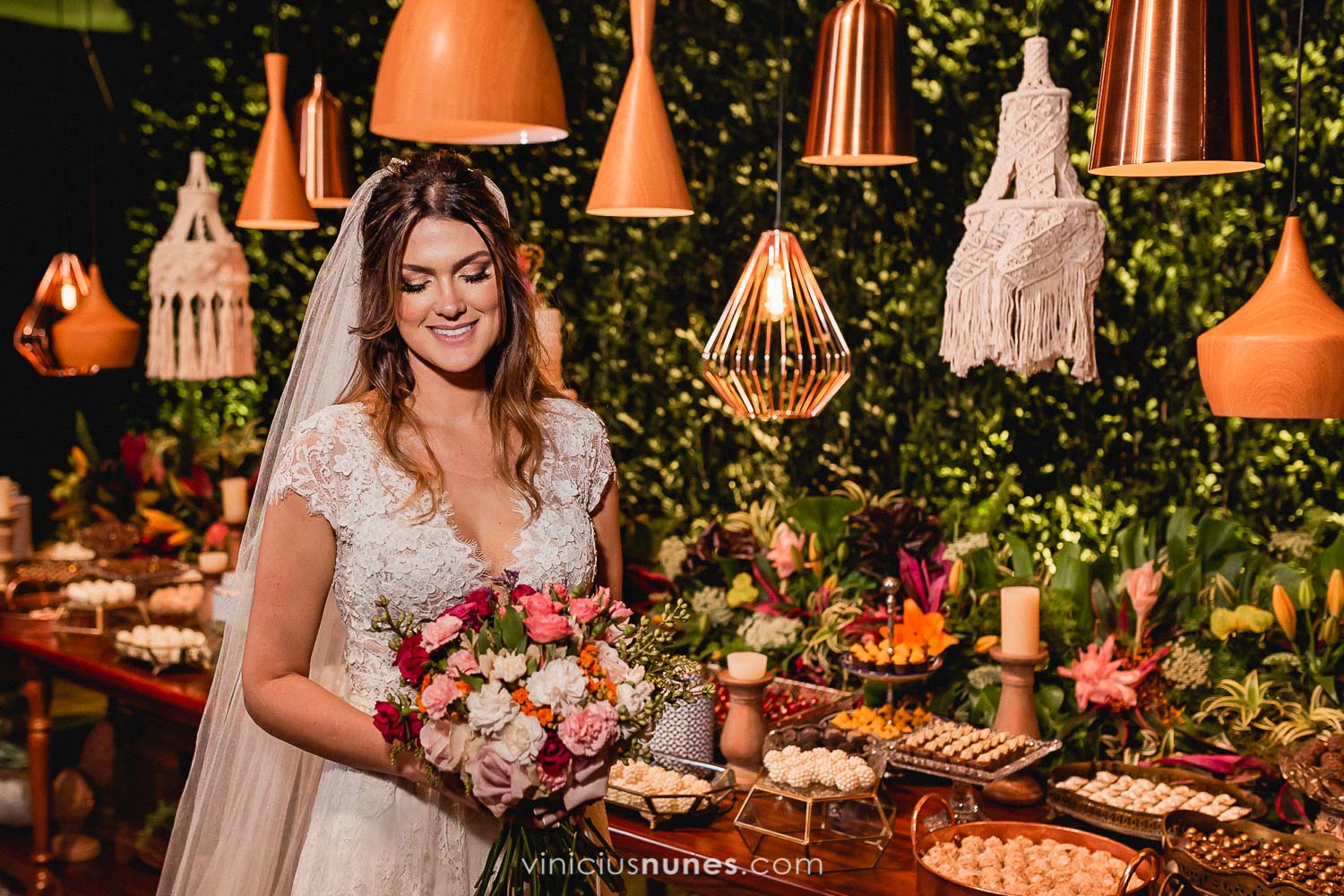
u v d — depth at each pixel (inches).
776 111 138.2
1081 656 101.7
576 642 60.3
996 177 85.0
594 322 154.8
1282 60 106.8
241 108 187.3
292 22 181.5
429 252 65.5
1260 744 97.0
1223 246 110.6
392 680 66.5
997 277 82.8
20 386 202.7
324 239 185.0
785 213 137.2
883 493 132.0
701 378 146.3
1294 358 63.1
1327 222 105.8
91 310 145.9
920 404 128.8
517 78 70.7
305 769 76.1
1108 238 116.2
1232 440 111.0
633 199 84.9
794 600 120.9
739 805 95.3
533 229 159.2
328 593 69.4
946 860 77.8
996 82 121.8
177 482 172.7
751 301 93.9
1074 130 117.6
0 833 153.9
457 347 66.9
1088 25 116.3
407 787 67.4
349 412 69.1
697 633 120.2
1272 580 101.2
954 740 98.5
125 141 195.5
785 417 94.7
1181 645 102.0
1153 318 114.6
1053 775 95.7
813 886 81.8
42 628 144.8
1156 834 85.4
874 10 88.3
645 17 85.4
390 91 71.2
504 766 57.3
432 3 70.8
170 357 140.6
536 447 71.5
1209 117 58.3
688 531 148.0
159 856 141.6
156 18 191.3
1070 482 120.1
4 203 200.2
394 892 66.2
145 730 147.2
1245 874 72.1
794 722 106.2
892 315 130.0
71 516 177.3
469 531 68.2
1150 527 109.3
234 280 142.4
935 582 111.6
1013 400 122.6
